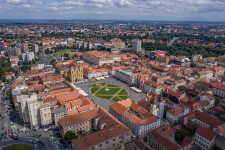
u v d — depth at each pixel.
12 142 185.75
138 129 190.25
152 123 197.62
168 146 159.25
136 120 196.62
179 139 175.62
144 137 195.00
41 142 185.88
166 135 177.38
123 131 175.88
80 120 196.62
